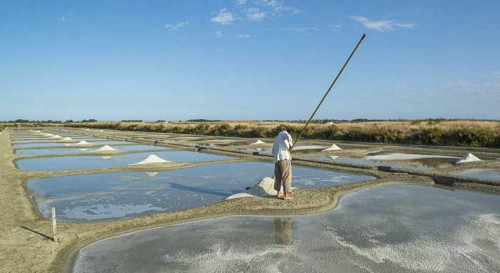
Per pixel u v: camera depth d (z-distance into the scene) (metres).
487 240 4.49
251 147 19.97
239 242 4.52
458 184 7.86
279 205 6.08
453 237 4.61
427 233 4.77
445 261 3.86
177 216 5.62
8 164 12.44
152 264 3.91
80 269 3.81
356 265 3.78
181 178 9.54
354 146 19.05
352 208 6.06
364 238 4.61
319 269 3.69
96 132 46.22
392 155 14.55
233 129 34.91
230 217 5.62
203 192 7.81
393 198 6.76
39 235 4.81
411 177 8.62
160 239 4.70
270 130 29.55
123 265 3.90
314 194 6.84
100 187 8.49
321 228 5.03
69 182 9.16
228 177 9.66
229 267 3.78
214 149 17.33
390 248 4.26
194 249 4.32
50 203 7.05
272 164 12.21
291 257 4.02
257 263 3.87
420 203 6.38
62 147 21.27
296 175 9.71
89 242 4.62
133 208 6.57
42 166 12.84
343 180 8.94
